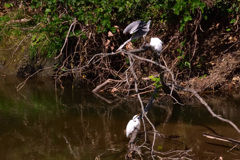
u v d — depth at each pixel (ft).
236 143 22.26
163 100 33.47
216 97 33.35
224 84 35.35
